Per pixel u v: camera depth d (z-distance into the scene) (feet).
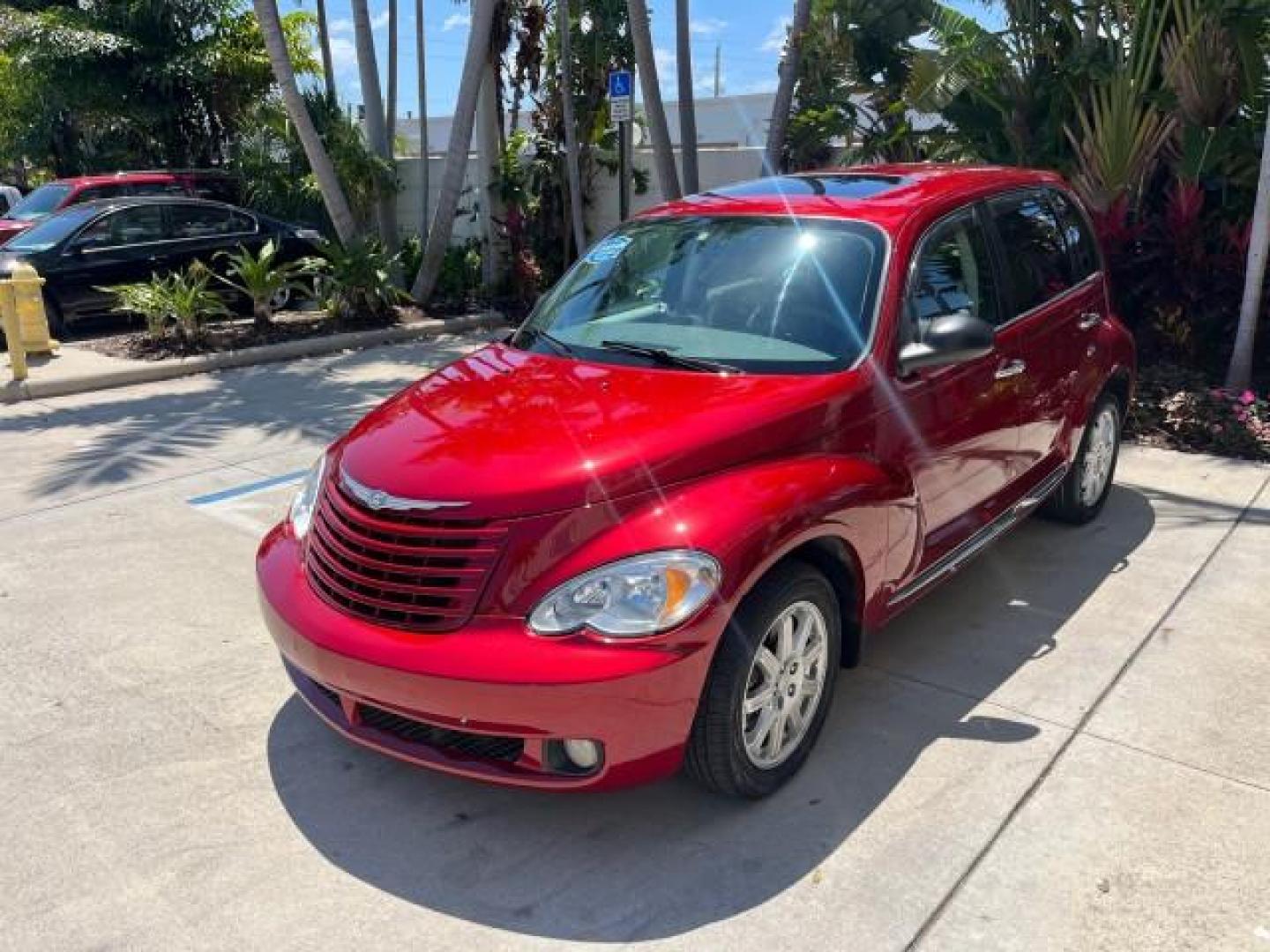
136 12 58.65
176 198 41.81
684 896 9.78
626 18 45.42
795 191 15.34
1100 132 29.89
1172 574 16.85
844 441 11.85
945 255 14.12
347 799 11.34
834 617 11.61
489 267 45.88
